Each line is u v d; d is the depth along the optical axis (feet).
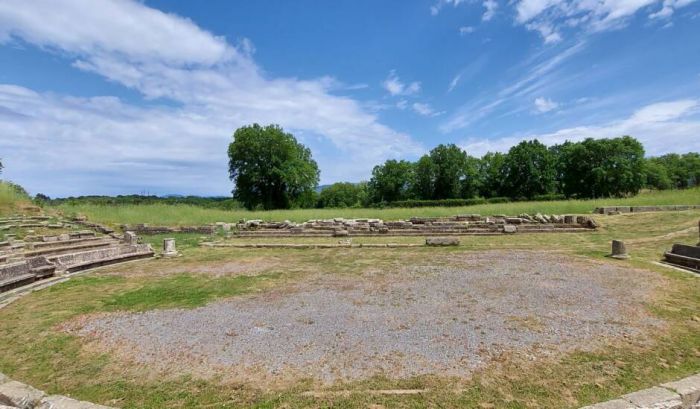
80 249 46.60
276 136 164.66
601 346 17.08
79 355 17.28
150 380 14.88
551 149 206.08
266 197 173.37
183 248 52.47
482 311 22.22
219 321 21.47
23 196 79.82
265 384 14.35
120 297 26.96
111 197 137.49
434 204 154.51
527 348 17.02
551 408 12.48
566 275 30.73
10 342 18.94
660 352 16.38
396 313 22.21
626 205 75.66
